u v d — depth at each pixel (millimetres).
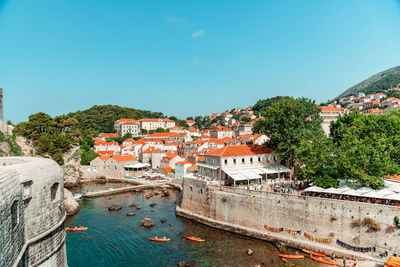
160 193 77500
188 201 57625
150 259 38469
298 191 49594
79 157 110688
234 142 118812
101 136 189375
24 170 21703
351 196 42281
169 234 47156
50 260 24125
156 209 62156
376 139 43094
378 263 33062
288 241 40594
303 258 36719
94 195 77125
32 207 22141
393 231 33375
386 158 39500
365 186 40938
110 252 40844
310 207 39875
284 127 60188
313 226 39500
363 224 35500
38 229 22609
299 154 49969
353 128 50688
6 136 96688
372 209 34938
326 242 38219
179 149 132125
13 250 17547
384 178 48031
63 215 26641
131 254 40094
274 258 37188
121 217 56844
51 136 108375
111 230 49594
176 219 54969
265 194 44406
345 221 36875
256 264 35812
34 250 22156
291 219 41688
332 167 48906
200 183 54344
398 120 49406
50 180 24297
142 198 73062
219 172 59719
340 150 45781
